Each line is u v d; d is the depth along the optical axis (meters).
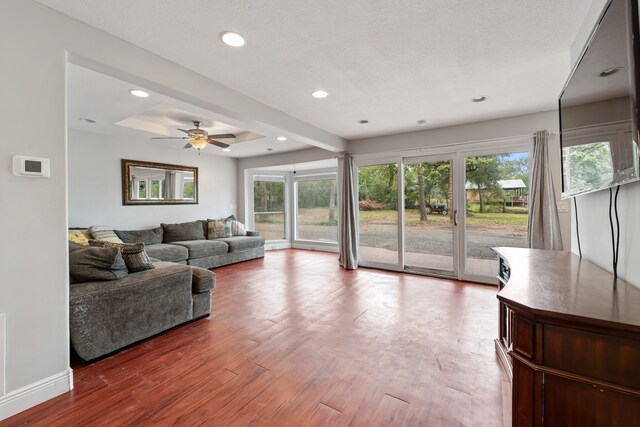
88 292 2.02
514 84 2.71
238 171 7.00
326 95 2.97
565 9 1.68
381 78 2.58
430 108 3.36
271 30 1.87
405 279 4.26
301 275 4.57
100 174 4.58
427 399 1.66
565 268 1.54
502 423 1.47
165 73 2.22
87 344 2.00
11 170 1.50
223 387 1.78
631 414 0.76
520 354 0.91
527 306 0.88
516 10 1.69
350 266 4.94
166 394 1.72
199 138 4.03
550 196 3.31
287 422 1.49
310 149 5.84
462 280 4.13
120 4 1.61
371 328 2.60
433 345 2.28
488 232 3.94
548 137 3.42
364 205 5.11
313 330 2.57
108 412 1.56
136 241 4.77
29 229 1.57
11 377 1.52
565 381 0.83
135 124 4.28
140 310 2.31
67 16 1.70
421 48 2.10
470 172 4.05
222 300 3.40
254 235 6.15
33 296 1.59
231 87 2.76
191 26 1.83
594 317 0.79
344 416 1.53
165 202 5.49
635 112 0.97
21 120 1.53
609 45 1.19
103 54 1.86
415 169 4.57
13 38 1.51
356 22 1.79
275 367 2.00
